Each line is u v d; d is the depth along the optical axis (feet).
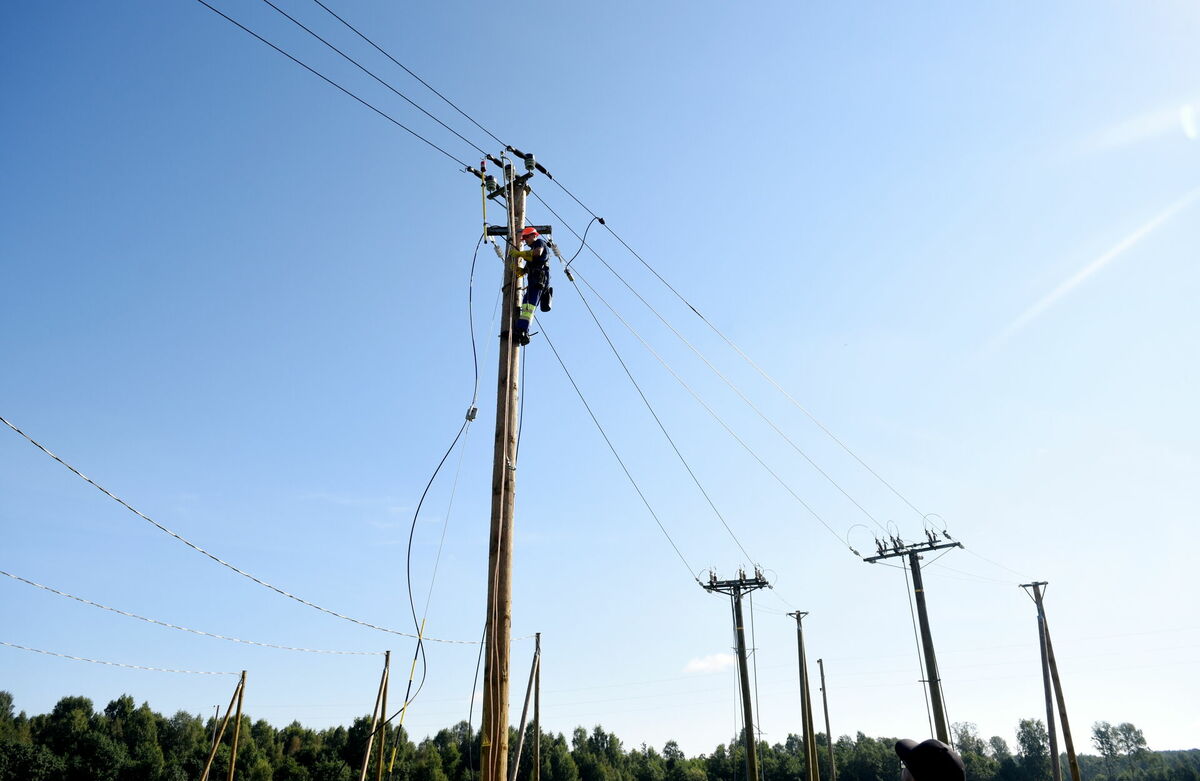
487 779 28.04
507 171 40.32
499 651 29.73
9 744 235.40
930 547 98.58
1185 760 407.85
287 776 262.67
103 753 247.29
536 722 84.74
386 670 77.00
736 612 112.27
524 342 36.42
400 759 252.21
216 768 257.34
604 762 310.24
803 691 112.06
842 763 297.74
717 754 293.43
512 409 34.45
